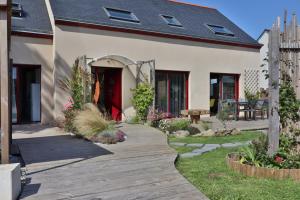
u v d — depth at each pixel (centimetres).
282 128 508
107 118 1041
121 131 853
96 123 773
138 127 979
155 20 1297
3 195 332
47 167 494
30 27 1040
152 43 1219
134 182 419
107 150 630
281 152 486
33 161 529
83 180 427
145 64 1205
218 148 684
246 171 459
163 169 488
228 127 1039
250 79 1492
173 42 1271
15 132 870
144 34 1198
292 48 500
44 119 1060
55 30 1031
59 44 1038
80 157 565
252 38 1530
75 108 924
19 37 1016
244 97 1466
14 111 1057
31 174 454
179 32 1284
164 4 1487
